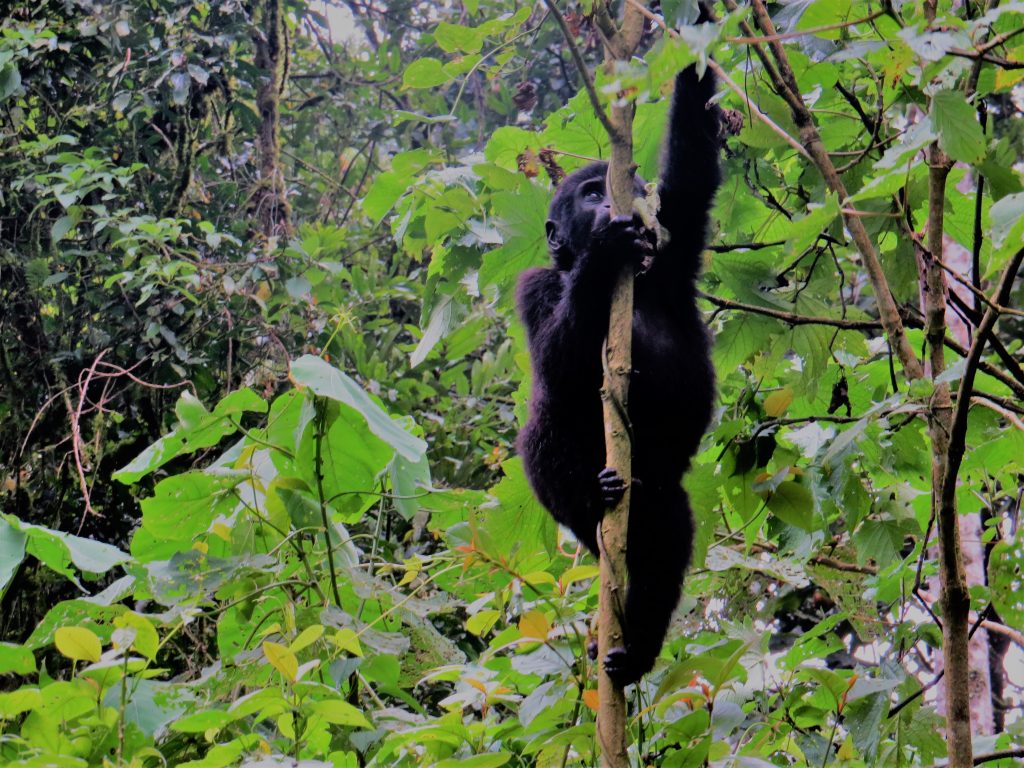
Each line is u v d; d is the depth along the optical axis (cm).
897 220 530
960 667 410
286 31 1259
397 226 677
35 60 1121
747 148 614
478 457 1022
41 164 1110
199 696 516
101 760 455
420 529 895
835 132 568
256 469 606
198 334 1061
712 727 451
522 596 555
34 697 441
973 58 346
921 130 362
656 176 614
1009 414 449
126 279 977
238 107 1213
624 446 418
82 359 1074
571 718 484
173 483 569
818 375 618
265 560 537
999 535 640
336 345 1061
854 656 727
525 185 582
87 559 563
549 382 552
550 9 440
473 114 1309
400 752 483
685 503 554
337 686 496
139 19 1170
